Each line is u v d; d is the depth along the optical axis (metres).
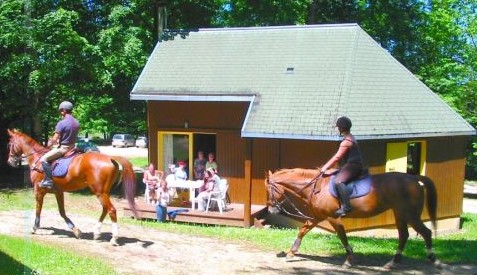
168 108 20.88
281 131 17.27
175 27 25.94
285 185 10.77
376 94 18.70
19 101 21.89
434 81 30.56
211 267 10.18
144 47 23.70
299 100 18.23
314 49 20.19
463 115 28.44
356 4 32.84
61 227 13.31
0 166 25.80
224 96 19.20
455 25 31.84
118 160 11.23
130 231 13.38
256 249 11.90
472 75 29.50
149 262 10.28
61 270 9.13
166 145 21.12
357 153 10.17
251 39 21.55
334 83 18.50
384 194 9.98
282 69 19.67
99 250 10.98
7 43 19.88
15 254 10.00
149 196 19.25
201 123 20.39
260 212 18.08
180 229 14.40
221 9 30.12
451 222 20.81
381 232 18.30
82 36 22.88
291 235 13.80
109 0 23.00
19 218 14.40
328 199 10.23
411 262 10.69
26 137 12.05
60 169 11.41
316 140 17.80
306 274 9.84
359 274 9.86
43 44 20.20
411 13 32.81
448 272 9.97
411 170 20.28
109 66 21.41
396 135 17.64
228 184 19.94
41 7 21.92
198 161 19.94
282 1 28.02
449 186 20.52
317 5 33.59
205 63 21.00
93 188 11.24
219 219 17.38
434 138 19.75
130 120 26.80
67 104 11.64
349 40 20.16
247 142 17.62
